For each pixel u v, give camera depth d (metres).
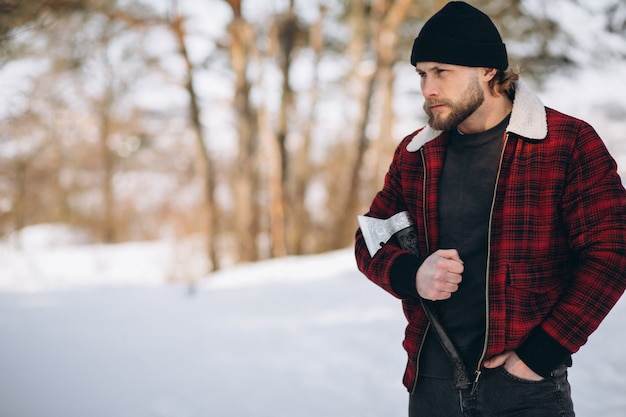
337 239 18.47
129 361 5.52
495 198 1.78
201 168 20.41
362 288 8.62
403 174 1.97
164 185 31.14
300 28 19.28
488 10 12.29
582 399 3.82
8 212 28.41
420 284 1.76
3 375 5.11
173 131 28.39
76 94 24.16
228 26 18.80
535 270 1.75
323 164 24.45
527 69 12.08
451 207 1.84
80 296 12.37
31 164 29.66
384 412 3.97
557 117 1.78
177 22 18.72
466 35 1.73
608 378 4.08
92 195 33.47
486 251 1.79
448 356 1.81
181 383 4.73
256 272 12.05
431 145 1.89
